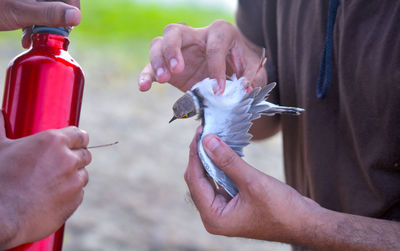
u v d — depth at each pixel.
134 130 6.99
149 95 8.62
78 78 1.52
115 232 4.34
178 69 1.88
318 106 2.08
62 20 1.42
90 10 12.76
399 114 1.75
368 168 1.89
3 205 1.34
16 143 1.41
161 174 5.70
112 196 5.00
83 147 1.50
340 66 1.93
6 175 1.37
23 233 1.36
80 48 10.48
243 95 1.78
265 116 2.52
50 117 1.46
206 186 1.79
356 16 1.87
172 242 4.31
